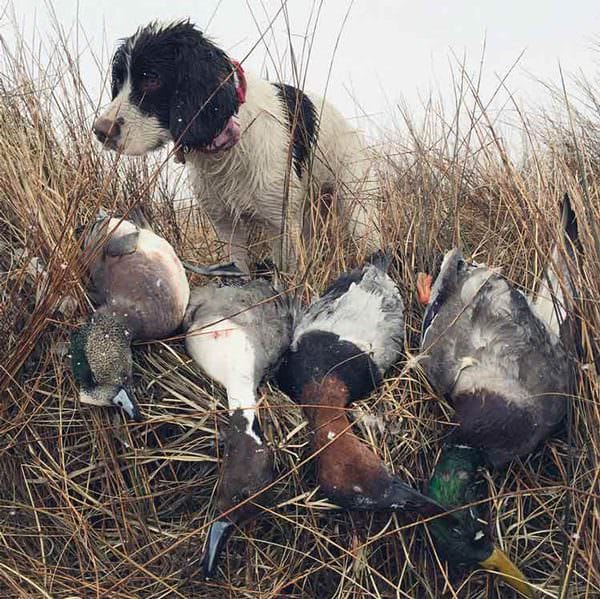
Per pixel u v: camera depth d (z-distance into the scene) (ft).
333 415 3.92
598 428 3.73
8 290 4.08
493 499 3.76
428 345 4.16
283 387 4.12
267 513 3.71
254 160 4.92
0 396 3.86
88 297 4.12
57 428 3.86
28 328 3.89
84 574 3.69
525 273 4.48
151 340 4.03
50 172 4.46
